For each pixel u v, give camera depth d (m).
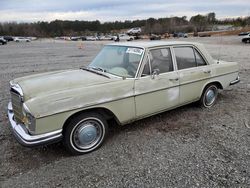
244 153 3.28
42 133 2.91
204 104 5.02
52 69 11.12
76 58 16.11
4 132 4.02
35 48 29.31
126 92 3.53
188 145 3.53
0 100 5.82
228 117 4.60
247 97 5.88
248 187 2.60
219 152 3.32
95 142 3.43
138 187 2.63
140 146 3.52
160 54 4.02
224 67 5.11
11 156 3.28
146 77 3.76
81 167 3.02
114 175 2.85
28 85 3.28
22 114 3.10
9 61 14.62
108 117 3.54
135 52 3.89
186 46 4.46
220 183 2.67
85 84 3.31
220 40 39.06
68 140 3.18
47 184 2.71
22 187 2.66
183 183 2.68
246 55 16.03
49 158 3.24
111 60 4.18
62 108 2.97
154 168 2.97
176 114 4.76
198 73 4.54
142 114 3.84
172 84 4.11
